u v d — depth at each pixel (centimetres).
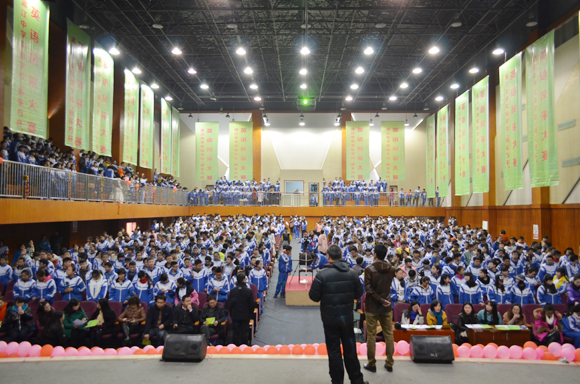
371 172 3866
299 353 652
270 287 1656
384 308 585
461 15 2264
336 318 506
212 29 2445
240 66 3061
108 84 2045
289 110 3881
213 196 3278
